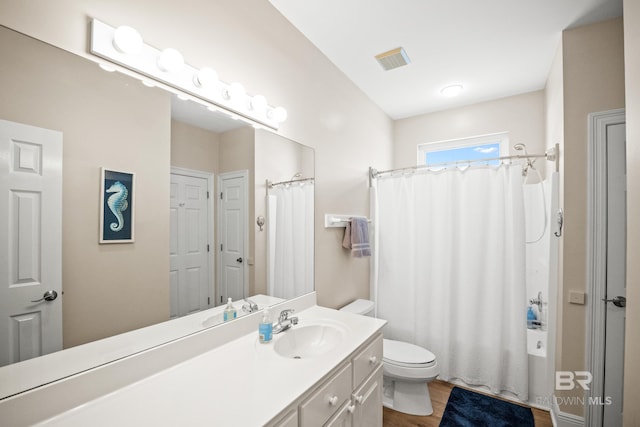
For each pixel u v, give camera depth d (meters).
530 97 2.75
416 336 2.55
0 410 0.71
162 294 1.11
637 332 0.92
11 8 0.77
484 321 2.32
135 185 1.03
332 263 2.20
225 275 1.37
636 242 0.93
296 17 1.75
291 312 1.57
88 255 0.91
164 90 1.11
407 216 2.65
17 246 0.77
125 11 1.00
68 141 0.86
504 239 2.25
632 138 0.96
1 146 0.74
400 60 2.21
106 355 0.94
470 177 2.36
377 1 1.63
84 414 0.80
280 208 1.70
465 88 2.68
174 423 0.76
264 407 0.82
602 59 1.79
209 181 1.29
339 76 2.33
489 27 1.86
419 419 1.97
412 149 3.35
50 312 0.82
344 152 2.39
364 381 1.38
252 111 1.47
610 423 1.73
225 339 1.27
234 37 1.41
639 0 0.91
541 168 2.69
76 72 0.88
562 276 1.88
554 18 1.78
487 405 2.11
